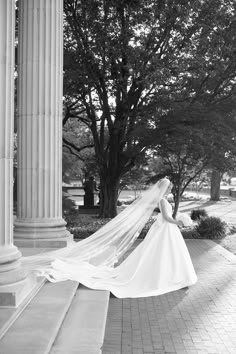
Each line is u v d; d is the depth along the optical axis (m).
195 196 47.22
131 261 7.33
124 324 5.69
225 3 15.31
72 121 27.50
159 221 7.52
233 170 16.73
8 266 4.97
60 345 4.32
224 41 15.53
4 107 4.68
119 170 18.22
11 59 4.76
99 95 17.70
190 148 14.84
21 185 8.12
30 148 7.99
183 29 14.98
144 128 15.05
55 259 6.96
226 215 25.12
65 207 19.45
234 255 11.07
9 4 4.71
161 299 6.80
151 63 14.64
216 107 15.66
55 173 8.18
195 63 14.93
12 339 4.12
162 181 7.68
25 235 7.98
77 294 6.32
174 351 4.79
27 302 5.25
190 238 14.43
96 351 4.18
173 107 14.56
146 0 14.37
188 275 7.38
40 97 7.96
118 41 14.58
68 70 14.94
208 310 6.27
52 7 8.01
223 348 4.88
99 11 15.26
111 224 7.84
